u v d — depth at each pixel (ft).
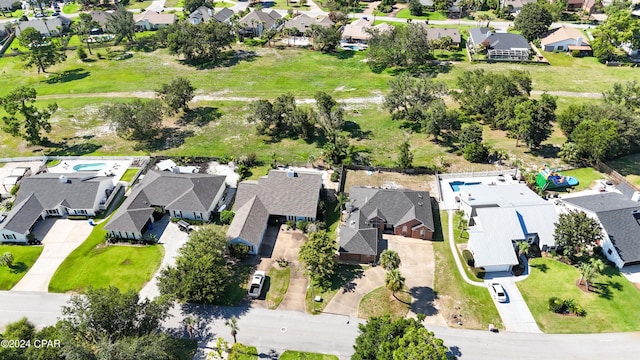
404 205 258.57
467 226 260.01
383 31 507.30
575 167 307.58
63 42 546.67
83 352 164.35
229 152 336.08
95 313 180.14
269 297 217.56
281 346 194.80
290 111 350.23
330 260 216.74
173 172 298.97
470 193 271.28
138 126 351.25
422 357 150.10
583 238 225.35
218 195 278.87
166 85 386.11
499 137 347.77
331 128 339.77
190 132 366.22
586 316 203.92
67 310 185.16
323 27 521.24
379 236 254.88
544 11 527.40
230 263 236.84
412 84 362.74
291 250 245.04
